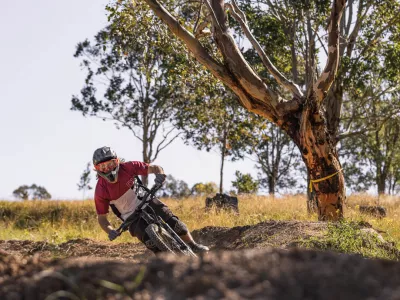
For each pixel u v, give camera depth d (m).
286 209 20.22
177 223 7.29
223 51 12.91
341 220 9.72
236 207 20.36
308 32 23.31
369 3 23.09
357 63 22.98
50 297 3.41
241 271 3.39
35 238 15.21
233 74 12.93
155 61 18.47
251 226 10.85
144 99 38.75
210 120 27.73
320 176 13.29
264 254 3.84
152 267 3.66
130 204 7.25
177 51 15.91
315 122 13.00
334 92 23.02
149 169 7.33
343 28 23.80
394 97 26.91
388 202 25.39
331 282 3.20
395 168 47.78
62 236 15.35
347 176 49.94
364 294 3.11
